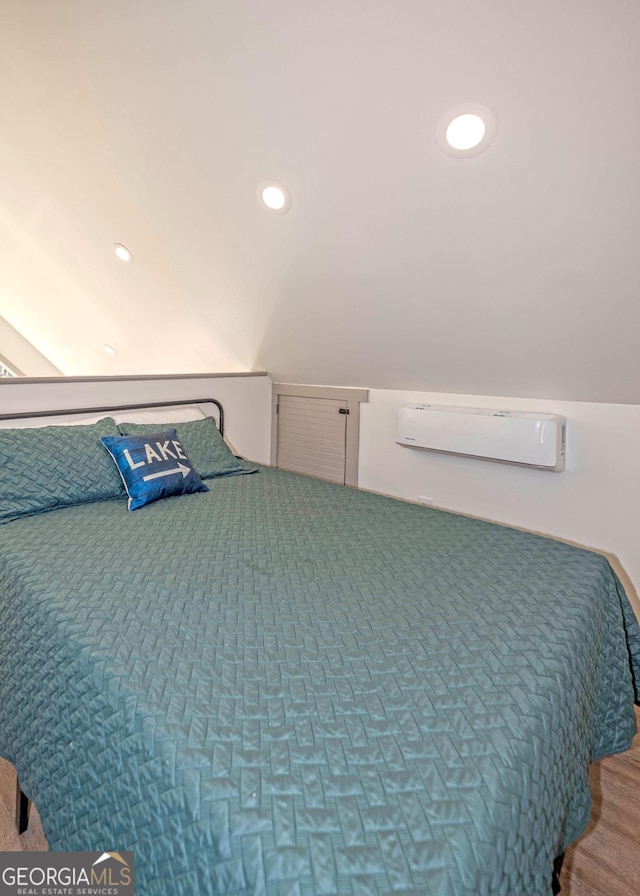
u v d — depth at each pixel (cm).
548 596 138
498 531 185
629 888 128
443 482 284
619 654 153
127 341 376
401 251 190
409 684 103
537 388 236
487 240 168
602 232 149
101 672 107
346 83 143
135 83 180
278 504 214
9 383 237
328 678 104
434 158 150
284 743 88
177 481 222
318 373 317
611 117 122
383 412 304
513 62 121
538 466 234
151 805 85
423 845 71
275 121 165
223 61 155
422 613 129
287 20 134
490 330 210
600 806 151
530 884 82
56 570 150
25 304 405
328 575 150
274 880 68
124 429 244
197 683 102
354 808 76
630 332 179
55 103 210
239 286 260
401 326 233
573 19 108
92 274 322
